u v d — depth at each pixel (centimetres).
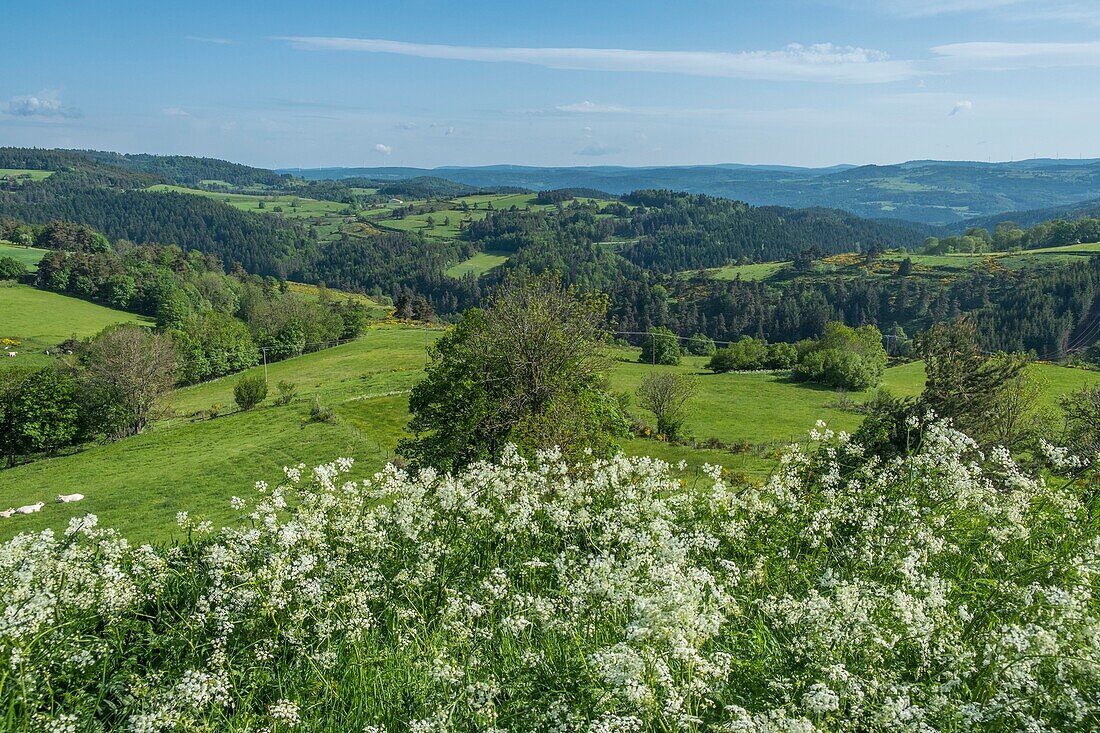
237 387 6831
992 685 418
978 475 773
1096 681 396
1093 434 2023
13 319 12275
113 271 14975
